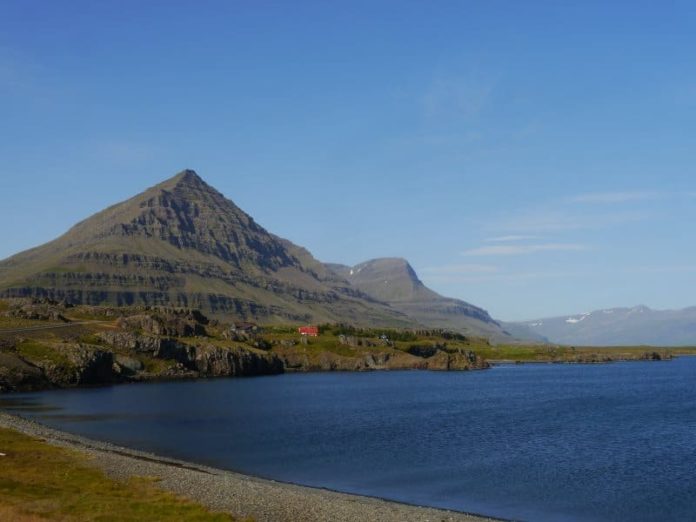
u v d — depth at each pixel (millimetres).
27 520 48594
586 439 117625
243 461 95938
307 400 199500
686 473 88625
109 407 172500
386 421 145375
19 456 78875
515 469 91250
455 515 65188
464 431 128625
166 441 113625
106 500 58375
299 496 67750
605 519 67688
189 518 54156
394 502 72062
